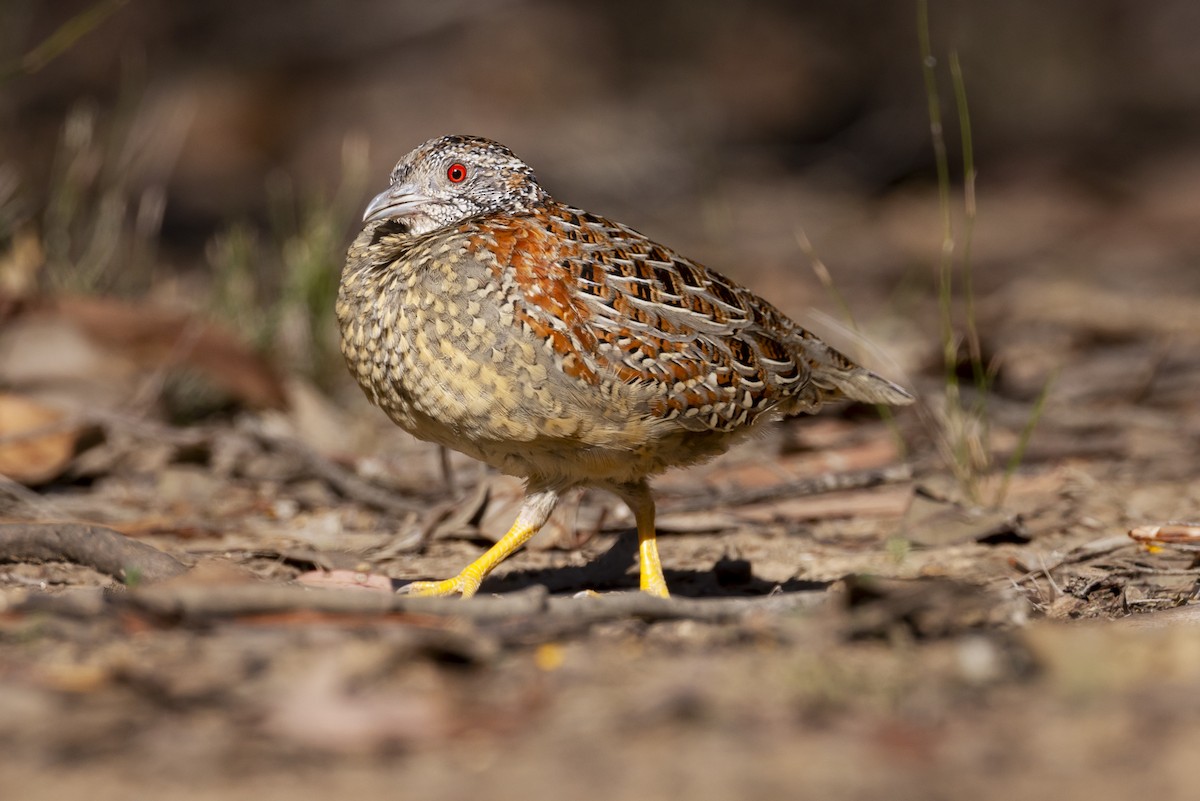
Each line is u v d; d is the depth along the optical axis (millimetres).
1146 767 4953
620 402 8078
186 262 22734
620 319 8055
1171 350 15992
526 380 7910
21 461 11391
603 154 33312
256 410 13352
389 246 8766
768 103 38469
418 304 7969
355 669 5895
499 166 8977
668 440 8438
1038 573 8883
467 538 10266
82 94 31531
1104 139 36656
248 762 5113
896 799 4766
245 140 33500
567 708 5570
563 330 7918
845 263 24484
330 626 6527
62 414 11789
